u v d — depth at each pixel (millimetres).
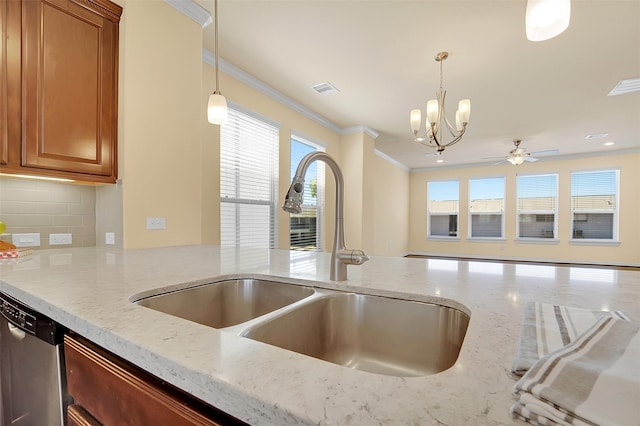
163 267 1280
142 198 2039
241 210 3350
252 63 3092
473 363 436
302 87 3619
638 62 2953
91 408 664
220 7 2283
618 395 313
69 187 1996
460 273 1177
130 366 587
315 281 1037
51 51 1694
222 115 1865
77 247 2008
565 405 306
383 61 3000
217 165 3004
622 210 6602
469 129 5098
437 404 342
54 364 765
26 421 897
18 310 905
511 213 7668
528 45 2688
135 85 2006
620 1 2135
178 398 495
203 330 574
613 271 1206
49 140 1685
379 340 914
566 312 651
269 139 3732
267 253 1772
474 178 8117
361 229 5012
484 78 3316
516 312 685
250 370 421
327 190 4918
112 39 1945
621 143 6000
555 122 4727
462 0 2164
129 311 685
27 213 1814
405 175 8602
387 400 350
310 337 863
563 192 7133
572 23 2379
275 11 2314
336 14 2338
